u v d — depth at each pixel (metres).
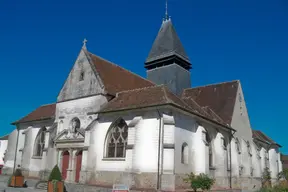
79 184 24.39
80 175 25.52
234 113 34.41
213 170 28.34
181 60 41.78
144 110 24.28
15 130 38.84
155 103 23.67
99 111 26.66
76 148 27.52
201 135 26.20
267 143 45.28
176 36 42.59
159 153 22.58
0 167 47.53
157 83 41.28
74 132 28.64
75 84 30.52
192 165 25.45
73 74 31.17
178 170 23.45
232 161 31.86
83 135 27.19
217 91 37.56
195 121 26.75
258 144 42.78
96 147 26.30
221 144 29.77
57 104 31.53
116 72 32.62
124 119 25.38
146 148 23.38
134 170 23.05
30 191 23.20
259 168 37.75
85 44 31.64
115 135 25.84
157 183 22.05
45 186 25.53
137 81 34.84
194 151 26.03
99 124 26.95
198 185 21.42
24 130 37.50
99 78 28.55
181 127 24.72
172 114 23.47
